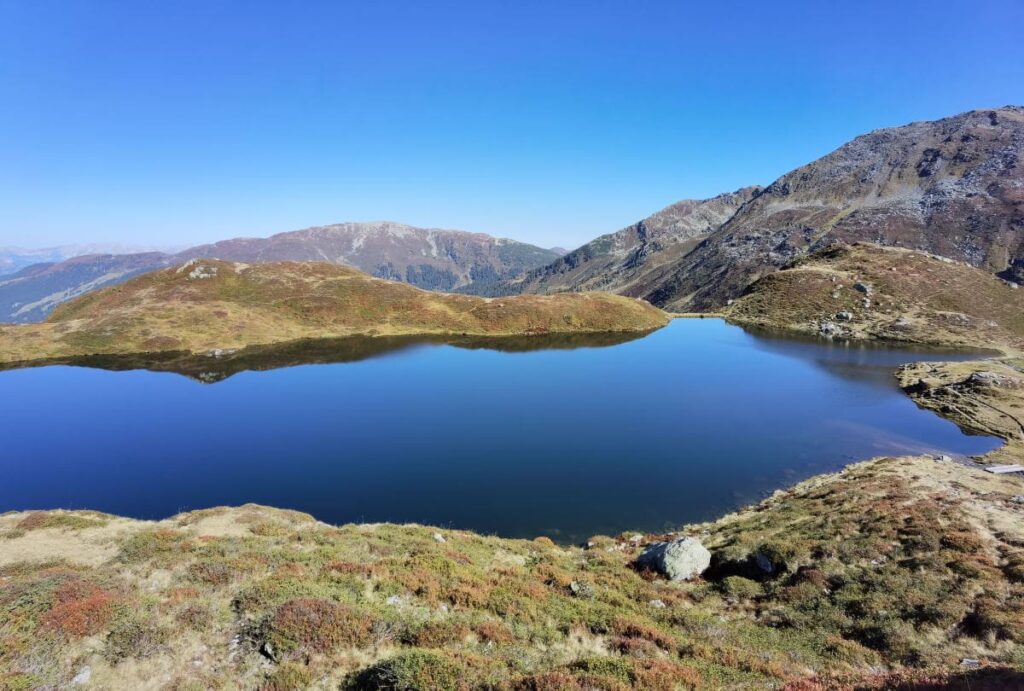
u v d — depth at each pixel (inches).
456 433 1888.5
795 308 4564.5
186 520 967.6
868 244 5536.4
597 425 1963.6
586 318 4530.0
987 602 647.1
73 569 666.2
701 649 557.3
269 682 434.3
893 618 660.7
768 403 2240.4
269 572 682.2
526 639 541.6
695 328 4552.2
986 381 2249.0
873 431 1857.8
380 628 521.3
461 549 914.7
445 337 4097.0
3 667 407.8
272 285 4574.3
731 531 1110.4
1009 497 1101.1
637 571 930.1
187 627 511.2
